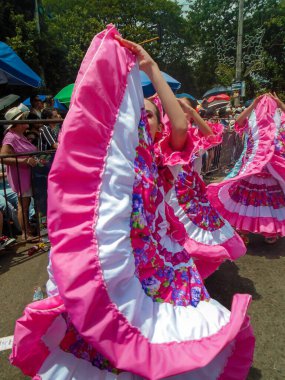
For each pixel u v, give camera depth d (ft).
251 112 13.47
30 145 15.20
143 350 4.40
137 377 4.69
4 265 13.15
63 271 4.25
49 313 4.63
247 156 13.70
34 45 55.83
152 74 5.30
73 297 4.21
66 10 98.07
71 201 4.36
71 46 83.10
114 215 4.47
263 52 95.50
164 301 5.04
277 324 9.51
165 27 108.88
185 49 115.55
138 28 93.81
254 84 99.30
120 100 4.71
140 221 4.85
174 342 4.55
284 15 97.14
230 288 11.36
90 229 4.35
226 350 5.29
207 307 5.21
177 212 9.04
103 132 4.50
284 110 13.24
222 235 9.49
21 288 11.49
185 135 5.64
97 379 4.77
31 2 60.34
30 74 23.24
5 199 14.15
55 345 5.13
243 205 13.55
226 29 99.76
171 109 5.48
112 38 4.91
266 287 11.41
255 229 13.34
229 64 91.50
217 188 12.96
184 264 5.63
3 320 9.77
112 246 4.41
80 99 4.40
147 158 5.15
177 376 4.90
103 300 4.32
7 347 8.63
